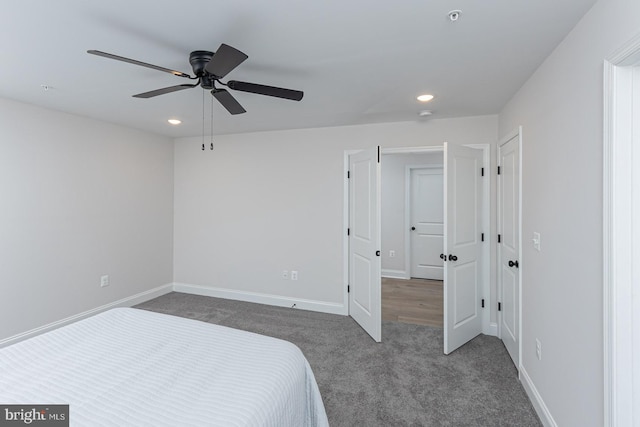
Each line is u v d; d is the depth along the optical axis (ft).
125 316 6.36
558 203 5.55
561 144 5.44
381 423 6.18
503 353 9.02
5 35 5.37
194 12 4.67
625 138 3.85
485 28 5.11
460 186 9.41
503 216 9.41
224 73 5.24
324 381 7.61
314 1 4.38
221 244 14.02
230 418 3.42
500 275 9.77
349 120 11.10
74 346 5.06
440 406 6.69
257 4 4.46
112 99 8.90
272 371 4.38
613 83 3.90
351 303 11.87
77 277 10.80
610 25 4.01
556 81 5.68
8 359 4.62
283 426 3.93
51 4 4.45
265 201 13.25
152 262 13.76
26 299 9.43
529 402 6.83
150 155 13.56
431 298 14.39
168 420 3.39
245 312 12.28
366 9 4.59
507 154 8.92
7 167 8.96
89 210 11.16
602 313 4.17
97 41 5.59
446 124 10.73
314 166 12.48
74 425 3.31
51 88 8.02
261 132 13.20
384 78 7.22
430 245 17.72
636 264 3.85
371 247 10.09
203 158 14.24
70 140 10.51
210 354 4.83
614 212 3.90
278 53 5.99
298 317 11.82
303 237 12.73
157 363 4.55
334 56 6.13
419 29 5.15
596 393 4.34
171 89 6.06
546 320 6.07
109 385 4.00
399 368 8.20
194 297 14.06
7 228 9.00
